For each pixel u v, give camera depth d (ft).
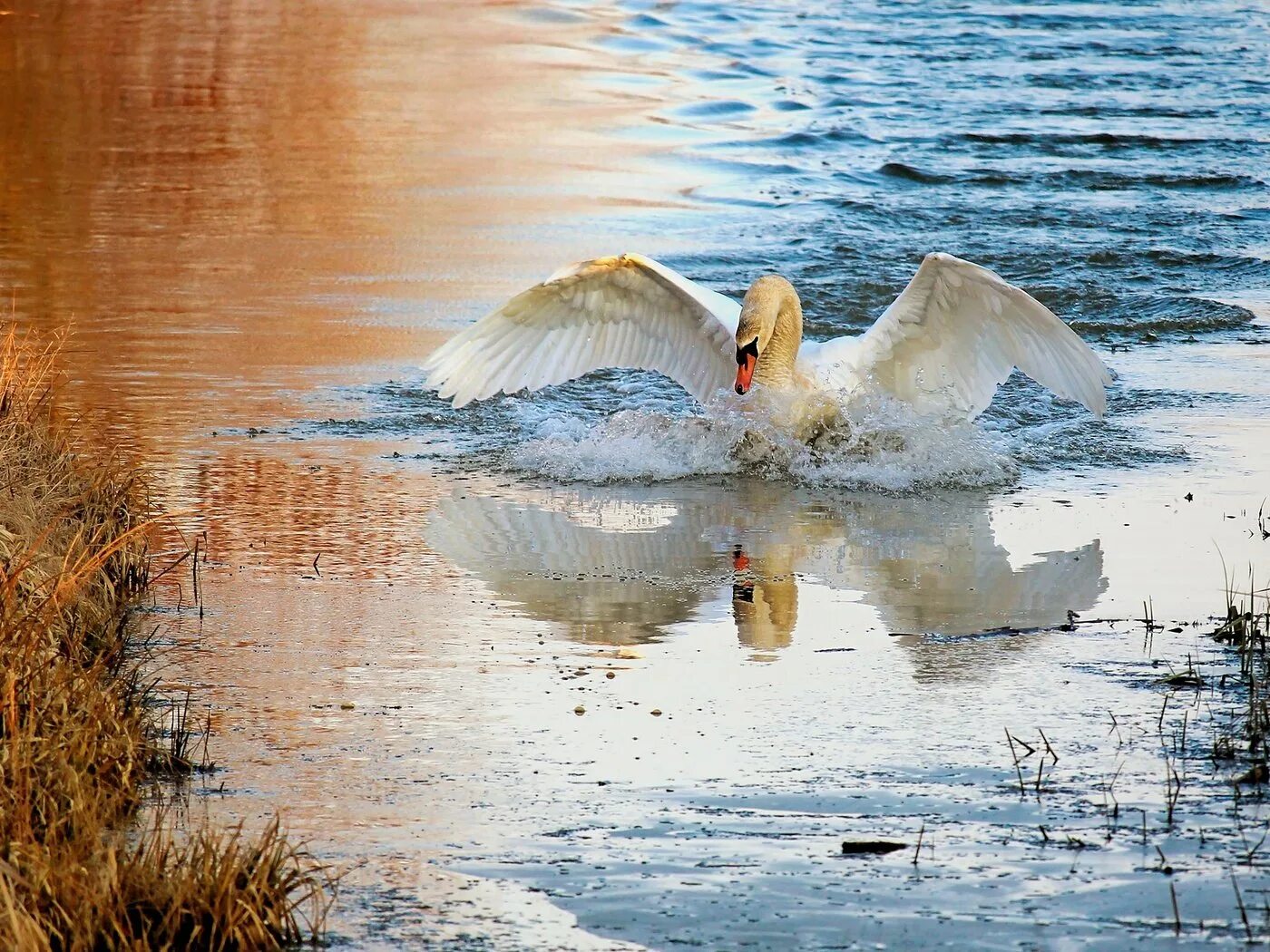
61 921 20.90
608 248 70.13
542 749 26.78
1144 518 40.34
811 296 63.16
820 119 99.71
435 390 50.11
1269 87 112.27
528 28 132.67
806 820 24.36
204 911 21.17
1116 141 95.30
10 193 75.97
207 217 73.20
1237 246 72.90
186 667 30.12
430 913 21.83
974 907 21.90
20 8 131.13
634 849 23.52
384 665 30.35
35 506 33.76
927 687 29.43
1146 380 53.72
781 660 30.86
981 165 88.89
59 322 56.59
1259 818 24.34
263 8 137.39
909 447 45.21
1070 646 31.45
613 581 35.60
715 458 45.62
